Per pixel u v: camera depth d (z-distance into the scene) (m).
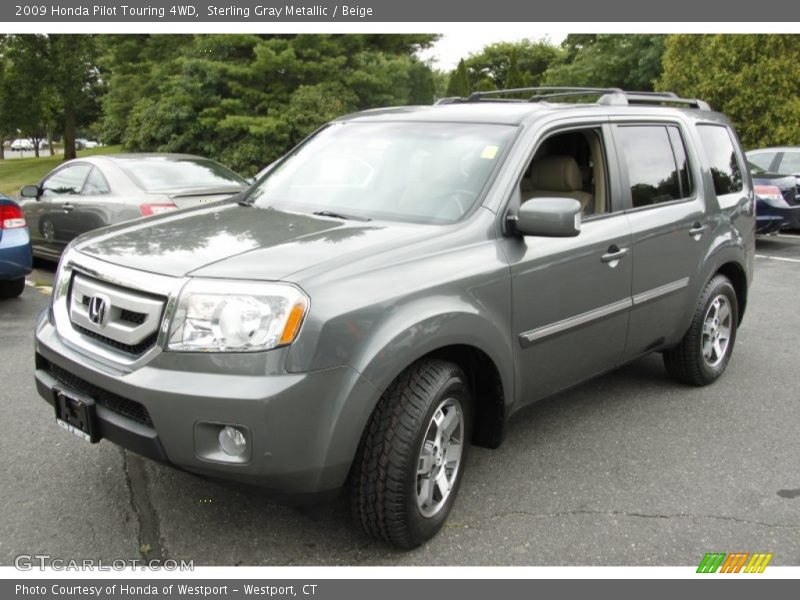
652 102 5.18
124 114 26.27
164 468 3.76
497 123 3.86
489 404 3.53
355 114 4.63
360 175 3.89
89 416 2.90
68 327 3.15
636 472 3.85
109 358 2.87
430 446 3.09
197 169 8.28
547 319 3.64
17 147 78.06
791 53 18.23
